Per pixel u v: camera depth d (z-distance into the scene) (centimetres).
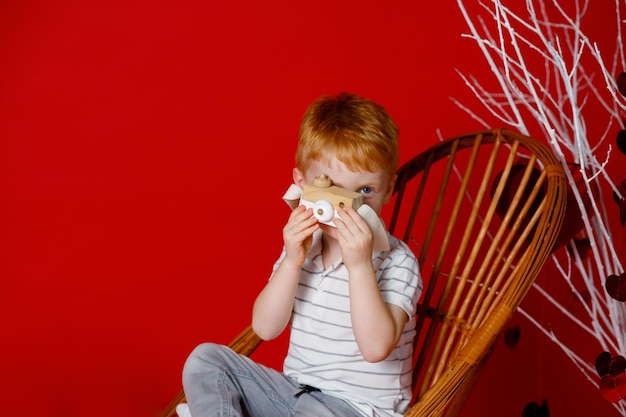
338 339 150
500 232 162
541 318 221
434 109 227
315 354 152
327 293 151
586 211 163
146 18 232
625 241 153
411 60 227
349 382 150
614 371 151
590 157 163
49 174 235
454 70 224
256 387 150
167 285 238
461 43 223
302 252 144
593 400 215
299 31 230
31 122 233
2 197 234
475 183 226
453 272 167
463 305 161
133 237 237
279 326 150
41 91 233
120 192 236
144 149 235
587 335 215
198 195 236
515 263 223
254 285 237
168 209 236
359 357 149
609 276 147
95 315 236
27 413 233
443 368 158
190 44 232
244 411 150
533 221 156
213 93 233
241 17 231
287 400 149
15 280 235
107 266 237
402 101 228
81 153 235
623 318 162
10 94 233
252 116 233
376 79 228
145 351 237
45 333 235
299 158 150
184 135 235
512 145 170
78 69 233
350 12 228
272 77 232
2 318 234
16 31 232
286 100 232
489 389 227
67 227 235
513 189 173
